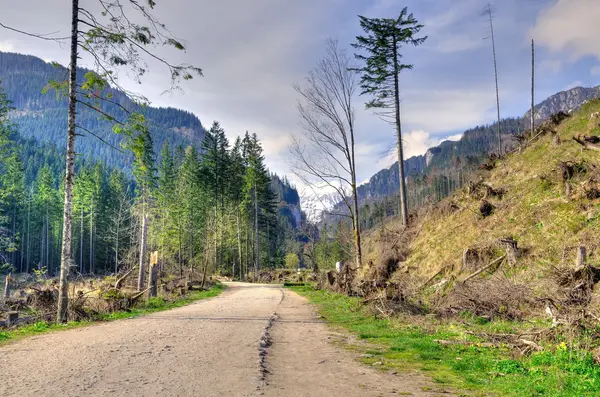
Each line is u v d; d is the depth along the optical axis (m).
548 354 7.21
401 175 28.98
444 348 8.88
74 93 13.35
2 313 15.07
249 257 74.25
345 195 27.39
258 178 65.56
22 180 67.62
